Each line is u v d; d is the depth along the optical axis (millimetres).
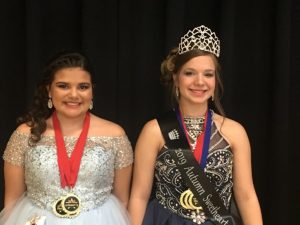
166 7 2488
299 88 2645
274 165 2592
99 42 2498
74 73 1847
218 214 1935
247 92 2654
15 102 2566
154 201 2031
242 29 2621
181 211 1949
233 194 2018
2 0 2504
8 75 2547
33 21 2432
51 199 1851
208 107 2145
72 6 2543
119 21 2541
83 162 1865
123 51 2561
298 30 2611
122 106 2590
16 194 1991
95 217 1874
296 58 2629
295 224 2725
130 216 2006
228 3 2496
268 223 2680
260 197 2699
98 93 2533
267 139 2666
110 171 1943
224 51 2508
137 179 2018
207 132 1963
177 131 1981
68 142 1913
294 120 2668
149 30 2572
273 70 2584
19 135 1924
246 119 2668
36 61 2453
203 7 2590
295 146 2680
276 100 2561
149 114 2609
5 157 1958
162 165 1971
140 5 2553
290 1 2523
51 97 1922
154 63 2592
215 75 1965
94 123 1985
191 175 1932
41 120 1922
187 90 1907
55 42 2541
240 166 1968
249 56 2639
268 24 2617
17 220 1902
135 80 2588
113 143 1968
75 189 1858
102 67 2514
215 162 1934
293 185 2697
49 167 1840
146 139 1997
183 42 1941
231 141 1962
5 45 2529
